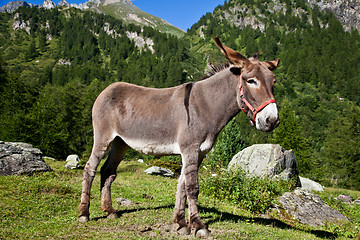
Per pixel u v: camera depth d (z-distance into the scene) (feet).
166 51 623.77
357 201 50.11
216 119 12.96
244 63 12.27
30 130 94.22
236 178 28.37
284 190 32.35
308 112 307.99
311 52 545.85
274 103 11.43
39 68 549.95
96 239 12.06
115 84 15.74
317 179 113.50
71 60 619.26
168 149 13.44
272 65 12.97
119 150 16.05
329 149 130.00
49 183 24.79
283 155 39.34
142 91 15.06
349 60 496.23
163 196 26.02
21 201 18.24
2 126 91.45
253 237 13.74
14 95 113.29
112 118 14.76
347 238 20.18
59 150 98.89
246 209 24.52
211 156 66.18
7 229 13.24
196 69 532.32
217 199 27.35
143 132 13.91
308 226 22.97
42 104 104.73
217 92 13.12
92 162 14.71
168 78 463.83
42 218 15.69
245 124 254.06
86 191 14.70
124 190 27.71
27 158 31.96
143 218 15.38
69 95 144.15
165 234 12.90
